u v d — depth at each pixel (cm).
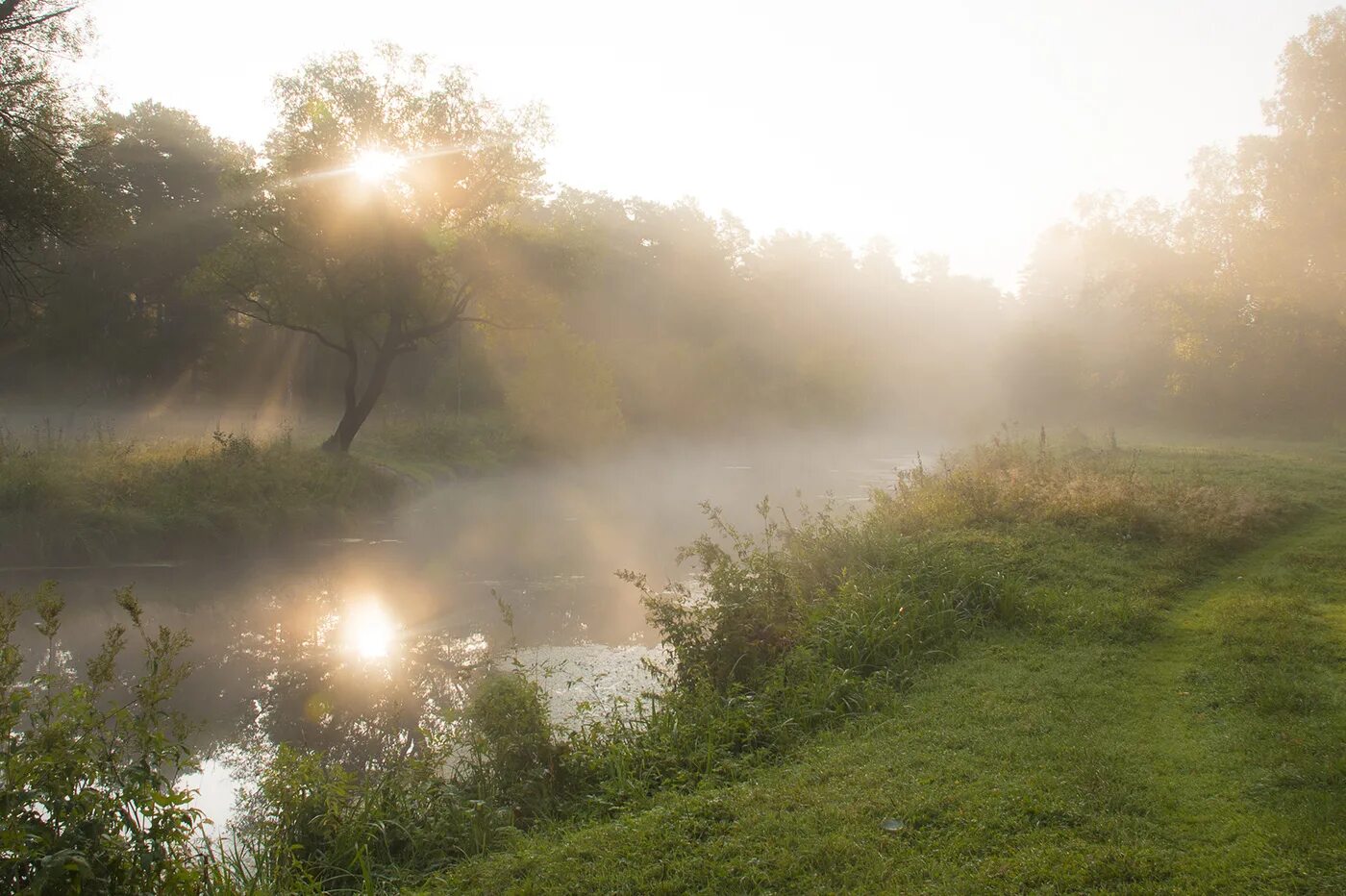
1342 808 479
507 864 518
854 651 853
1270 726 610
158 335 4494
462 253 2778
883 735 665
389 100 2753
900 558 1091
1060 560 1161
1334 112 3353
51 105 1908
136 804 466
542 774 679
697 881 462
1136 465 1945
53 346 4050
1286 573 1098
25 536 1695
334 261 2744
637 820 553
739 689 822
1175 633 888
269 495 2105
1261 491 1568
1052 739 616
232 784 785
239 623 1378
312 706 997
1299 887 409
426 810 641
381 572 1761
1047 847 459
